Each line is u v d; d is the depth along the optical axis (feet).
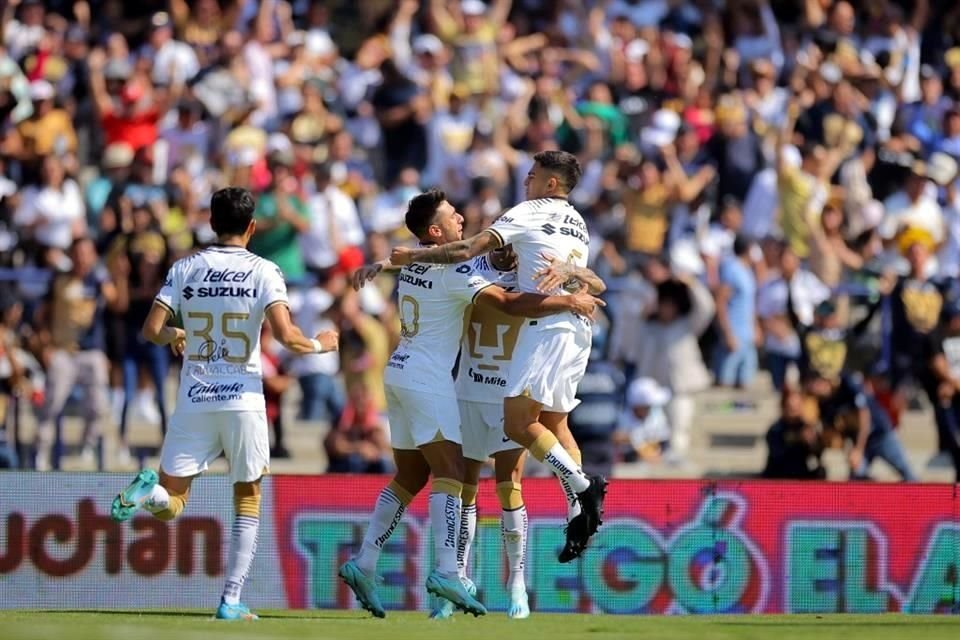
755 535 111.86
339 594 108.58
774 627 88.79
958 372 172.96
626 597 110.01
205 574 107.24
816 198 185.47
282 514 108.47
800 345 170.40
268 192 171.22
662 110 198.59
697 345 172.55
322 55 209.56
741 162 190.49
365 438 161.58
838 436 167.94
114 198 169.99
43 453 161.48
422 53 201.87
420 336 93.56
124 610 103.45
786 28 221.05
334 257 172.86
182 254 163.22
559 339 92.89
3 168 182.29
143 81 191.62
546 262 92.94
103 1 214.07
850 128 199.31
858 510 113.09
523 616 96.89
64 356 160.66
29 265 171.22
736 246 178.29
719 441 180.04
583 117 197.26
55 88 197.36
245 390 91.66
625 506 110.63
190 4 213.46
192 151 187.73
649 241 178.81
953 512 113.80
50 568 106.01
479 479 108.37
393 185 184.96
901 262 187.11
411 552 108.58
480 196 180.65
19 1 204.33
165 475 91.50
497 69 205.46
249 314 91.35
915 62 222.07
